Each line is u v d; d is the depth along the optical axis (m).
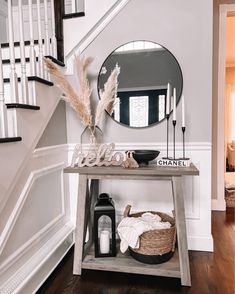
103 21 2.05
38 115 1.64
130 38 2.04
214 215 2.87
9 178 1.32
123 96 2.09
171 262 1.69
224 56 2.85
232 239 2.25
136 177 1.64
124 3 2.01
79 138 2.20
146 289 1.59
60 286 1.63
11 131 1.38
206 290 1.57
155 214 1.92
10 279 1.39
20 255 1.50
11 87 1.41
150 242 1.65
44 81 1.68
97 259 1.75
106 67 2.09
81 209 1.73
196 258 1.94
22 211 1.52
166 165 1.76
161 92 2.03
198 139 2.01
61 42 2.04
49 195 1.89
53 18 1.96
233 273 1.74
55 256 1.83
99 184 2.19
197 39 1.95
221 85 2.90
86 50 2.10
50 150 1.90
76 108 1.86
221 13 2.79
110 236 1.80
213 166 3.02
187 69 1.98
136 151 1.87
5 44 1.88
